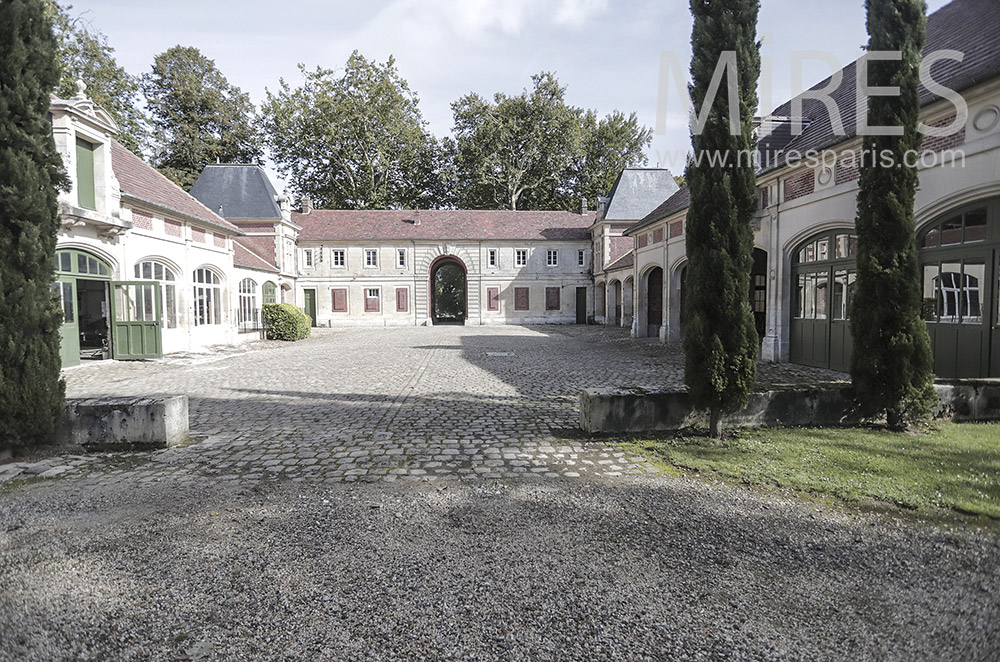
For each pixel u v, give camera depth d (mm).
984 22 9023
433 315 39844
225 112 41062
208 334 19016
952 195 8000
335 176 44031
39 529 3652
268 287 26578
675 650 2344
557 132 43125
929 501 3955
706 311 5887
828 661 2279
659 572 3004
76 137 12602
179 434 6074
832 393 6387
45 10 5434
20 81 5207
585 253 38125
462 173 46188
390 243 36562
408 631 2477
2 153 5129
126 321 14602
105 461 5309
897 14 5969
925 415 6082
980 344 7914
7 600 2777
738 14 5719
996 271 7645
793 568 3049
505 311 37969
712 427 5922
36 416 5375
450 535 3498
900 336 6000
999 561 3096
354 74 41062
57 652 2363
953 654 2316
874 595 2777
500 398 8781
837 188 10523
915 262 6082
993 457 5020
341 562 3131
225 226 19469
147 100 39219
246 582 2914
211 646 2387
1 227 5207
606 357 14961
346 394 9250
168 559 3186
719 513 3838
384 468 5039
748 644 2389
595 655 2309
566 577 2949
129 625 2549
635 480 4605
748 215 5855
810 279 11898
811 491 4230
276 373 12062
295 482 4645
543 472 4875
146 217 15336
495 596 2760
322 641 2410
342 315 36469
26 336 5355
